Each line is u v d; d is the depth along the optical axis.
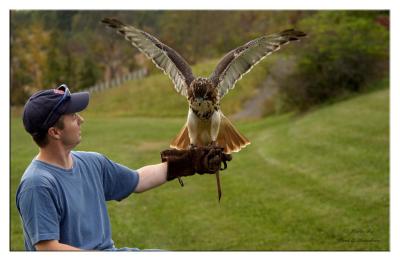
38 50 41.09
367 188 14.91
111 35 43.19
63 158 4.63
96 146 24.80
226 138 6.51
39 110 4.52
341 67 28.52
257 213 13.96
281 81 30.06
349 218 12.97
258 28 40.09
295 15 37.75
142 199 15.07
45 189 4.39
